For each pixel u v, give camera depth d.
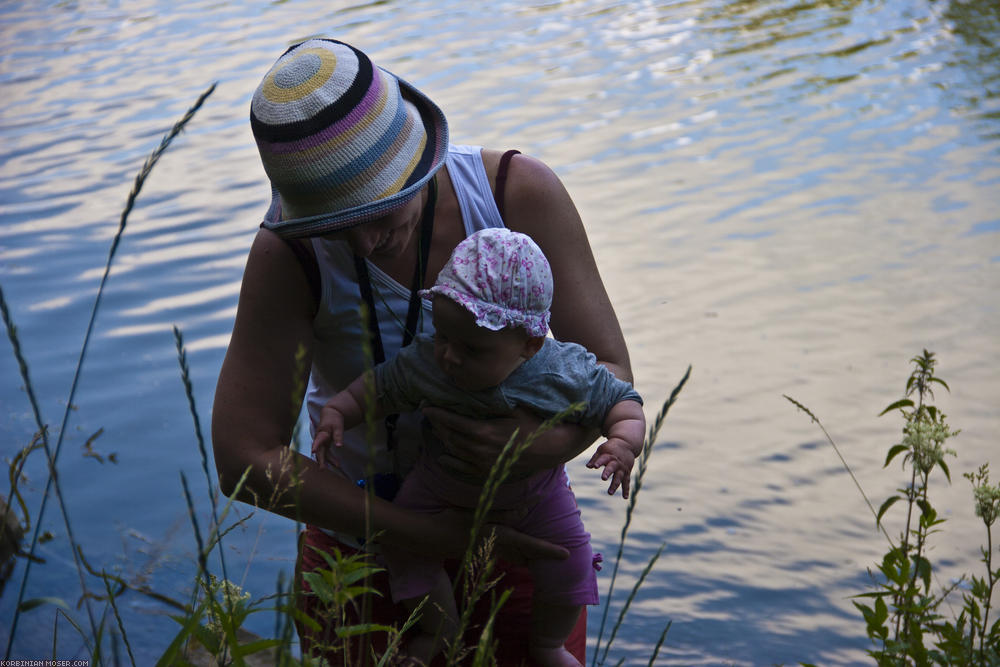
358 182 2.15
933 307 7.59
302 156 2.14
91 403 6.28
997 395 6.45
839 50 14.32
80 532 4.75
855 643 4.67
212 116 12.22
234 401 2.42
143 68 14.66
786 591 5.00
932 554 5.19
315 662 1.77
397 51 14.64
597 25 15.80
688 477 5.87
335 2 18.05
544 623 2.66
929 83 12.79
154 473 5.46
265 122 2.18
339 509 2.42
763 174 10.21
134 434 5.89
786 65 13.68
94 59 15.40
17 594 4.01
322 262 2.37
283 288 2.39
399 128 2.22
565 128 11.45
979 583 2.61
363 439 2.61
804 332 7.29
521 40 14.99
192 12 18.08
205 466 1.77
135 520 4.96
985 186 9.71
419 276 2.43
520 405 2.40
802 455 6.02
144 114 12.51
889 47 14.41
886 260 8.35
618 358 2.59
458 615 2.67
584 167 10.41
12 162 11.09
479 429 2.36
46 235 9.00
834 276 8.10
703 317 7.55
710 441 6.18
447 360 2.34
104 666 1.89
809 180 10.05
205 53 15.20
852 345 7.09
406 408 2.49
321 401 2.64
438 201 2.46
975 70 13.19
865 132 11.25
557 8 16.88
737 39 14.98
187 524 4.87
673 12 16.59
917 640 2.52
